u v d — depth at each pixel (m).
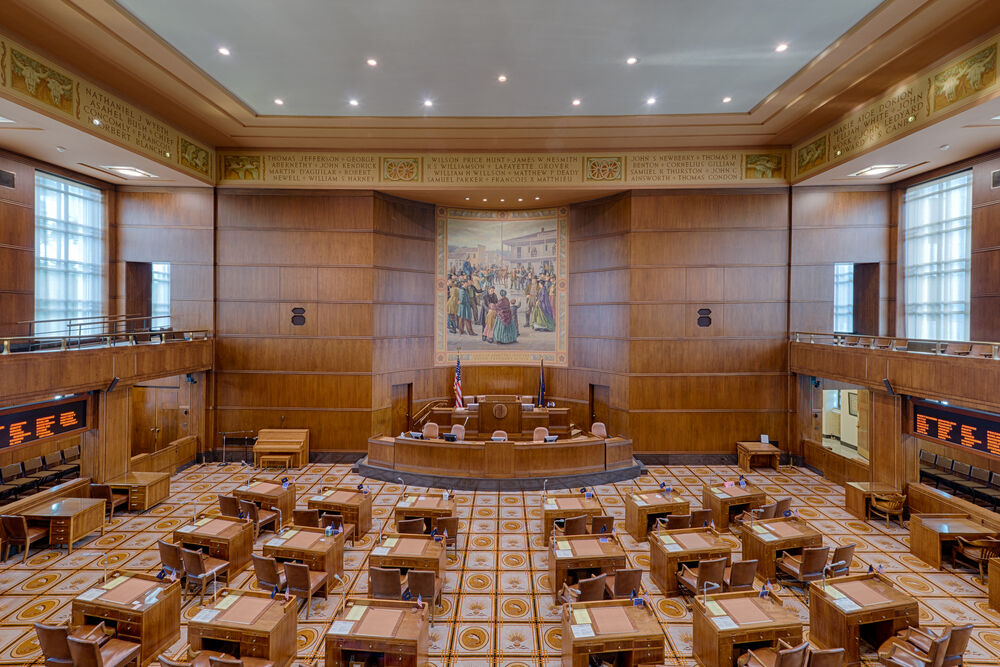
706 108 12.73
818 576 8.55
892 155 12.34
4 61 8.98
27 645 7.16
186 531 9.07
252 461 16.19
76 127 10.52
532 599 8.42
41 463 13.50
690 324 16.06
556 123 13.59
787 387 16.11
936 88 10.10
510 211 18.86
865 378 12.59
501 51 10.00
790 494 13.41
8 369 9.72
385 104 12.48
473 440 16.41
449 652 7.08
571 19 8.91
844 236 15.70
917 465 11.77
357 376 16.22
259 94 11.97
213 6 8.52
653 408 16.14
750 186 15.71
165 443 16.38
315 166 15.70
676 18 8.86
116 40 9.47
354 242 16.14
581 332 17.97
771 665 6.05
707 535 9.11
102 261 15.33
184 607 8.13
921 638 6.71
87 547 10.16
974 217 12.38
